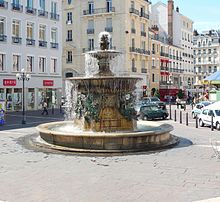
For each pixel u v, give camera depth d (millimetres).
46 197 8070
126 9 57438
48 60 46094
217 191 8461
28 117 33219
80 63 60562
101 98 16125
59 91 47938
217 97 39562
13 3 41219
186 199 7871
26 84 42625
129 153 12969
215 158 12250
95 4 59281
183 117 33656
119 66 57250
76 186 8922
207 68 107500
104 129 15945
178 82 82000
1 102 26500
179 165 11156
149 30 66000
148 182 9258
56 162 11617
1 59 39875
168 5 77875
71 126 18125
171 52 77375
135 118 16750
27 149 13953
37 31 44531
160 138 14242
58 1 47969
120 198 7977
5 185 9055
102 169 10656
